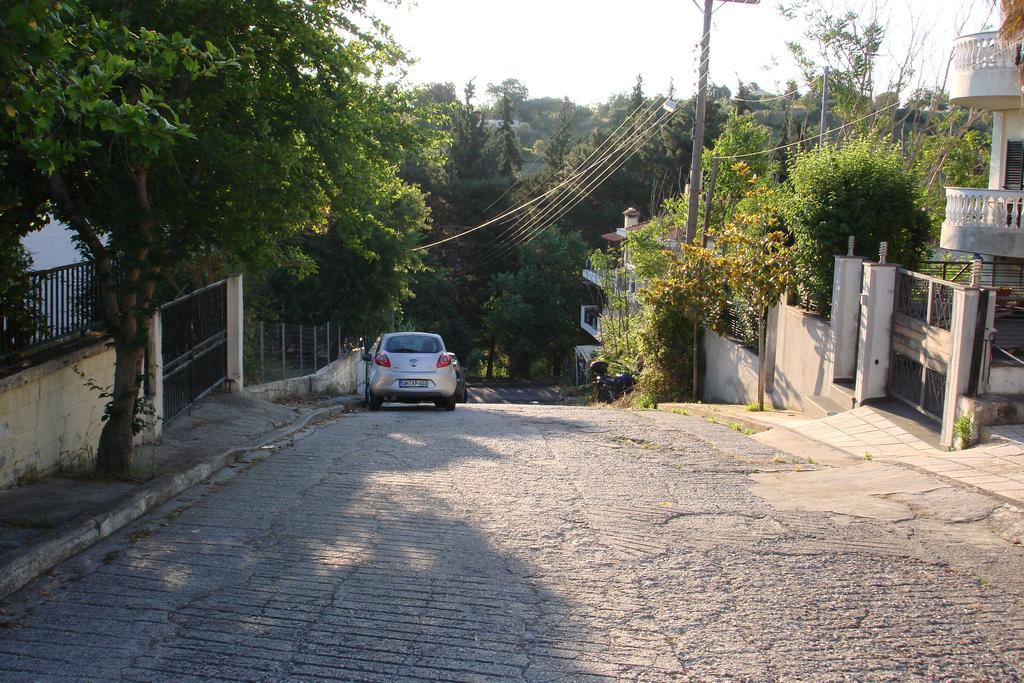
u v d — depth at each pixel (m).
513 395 48.22
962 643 5.04
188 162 8.55
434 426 14.13
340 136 9.48
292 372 22.52
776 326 19.25
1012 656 4.86
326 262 31.66
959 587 6.00
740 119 36.16
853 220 16.67
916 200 17.20
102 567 6.03
